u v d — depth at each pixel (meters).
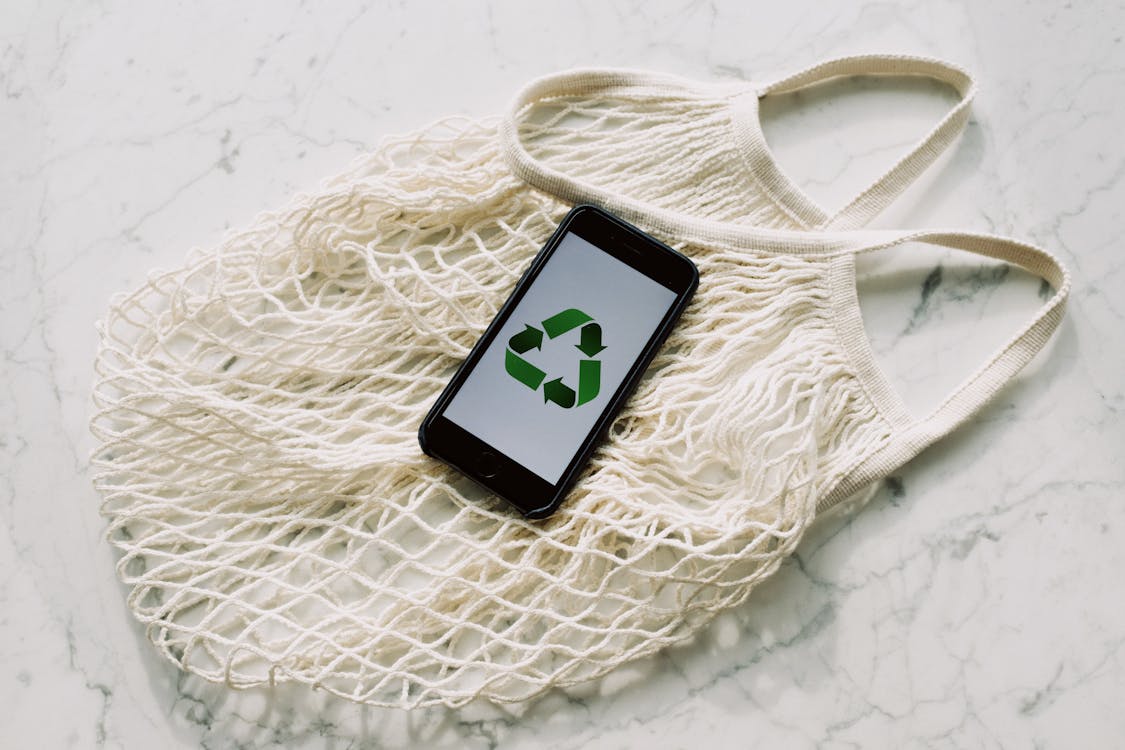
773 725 0.62
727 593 0.63
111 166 0.67
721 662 0.63
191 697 0.63
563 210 0.65
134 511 0.61
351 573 0.60
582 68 0.66
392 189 0.62
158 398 0.63
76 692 0.63
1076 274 0.66
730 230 0.63
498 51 0.69
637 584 0.62
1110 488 0.64
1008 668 0.63
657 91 0.66
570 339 0.62
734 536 0.59
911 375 0.65
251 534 0.63
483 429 0.61
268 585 0.63
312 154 0.68
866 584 0.63
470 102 0.68
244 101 0.68
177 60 0.68
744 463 0.60
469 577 0.62
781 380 0.61
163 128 0.68
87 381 0.66
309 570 0.63
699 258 0.64
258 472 0.60
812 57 0.68
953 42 0.68
